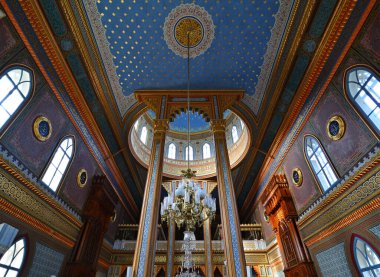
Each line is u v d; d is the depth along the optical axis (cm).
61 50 575
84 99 717
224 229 627
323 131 626
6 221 469
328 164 622
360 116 501
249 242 1159
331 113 590
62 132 655
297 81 688
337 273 596
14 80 481
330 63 568
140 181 1334
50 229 617
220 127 820
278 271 987
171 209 566
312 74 627
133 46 713
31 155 538
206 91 862
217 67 789
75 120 707
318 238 673
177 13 654
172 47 727
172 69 790
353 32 487
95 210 829
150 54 741
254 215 1316
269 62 739
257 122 920
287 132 816
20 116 500
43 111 572
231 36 700
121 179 1148
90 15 606
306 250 732
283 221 844
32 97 528
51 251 626
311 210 707
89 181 843
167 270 1066
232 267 558
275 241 1009
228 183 704
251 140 995
